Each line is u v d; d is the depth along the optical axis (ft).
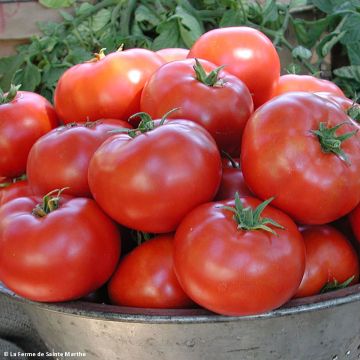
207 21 4.45
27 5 4.36
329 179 1.86
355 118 2.20
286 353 1.97
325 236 2.09
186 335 1.88
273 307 1.81
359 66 4.14
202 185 1.94
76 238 1.93
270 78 2.64
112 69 2.46
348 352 2.12
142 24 4.36
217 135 2.27
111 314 1.84
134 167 1.90
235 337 1.89
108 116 2.48
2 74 4.25
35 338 3.09
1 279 2.01
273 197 1.89
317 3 4.39
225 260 1.75
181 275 1.85
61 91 2.52
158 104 2.27
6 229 1.96
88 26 4.39
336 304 1.83
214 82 2.29
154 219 1.96
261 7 4.40
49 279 1.91
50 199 1.99
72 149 2.19
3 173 2.55
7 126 2.45
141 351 1.96
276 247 1.78
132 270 2.03
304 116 1.90
